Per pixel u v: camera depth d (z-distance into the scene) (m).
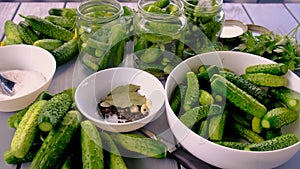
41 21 0.46
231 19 0.54
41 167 0.29
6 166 0.32
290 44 0.44
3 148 0.34
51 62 0.41
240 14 0.57
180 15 0.40
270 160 0.30
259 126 0.34
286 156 0.31
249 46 0.45
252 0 0.74
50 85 0.41
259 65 0.38
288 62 0.43
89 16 0.42
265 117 0.33
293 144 0.31
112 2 0.43
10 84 0.39
